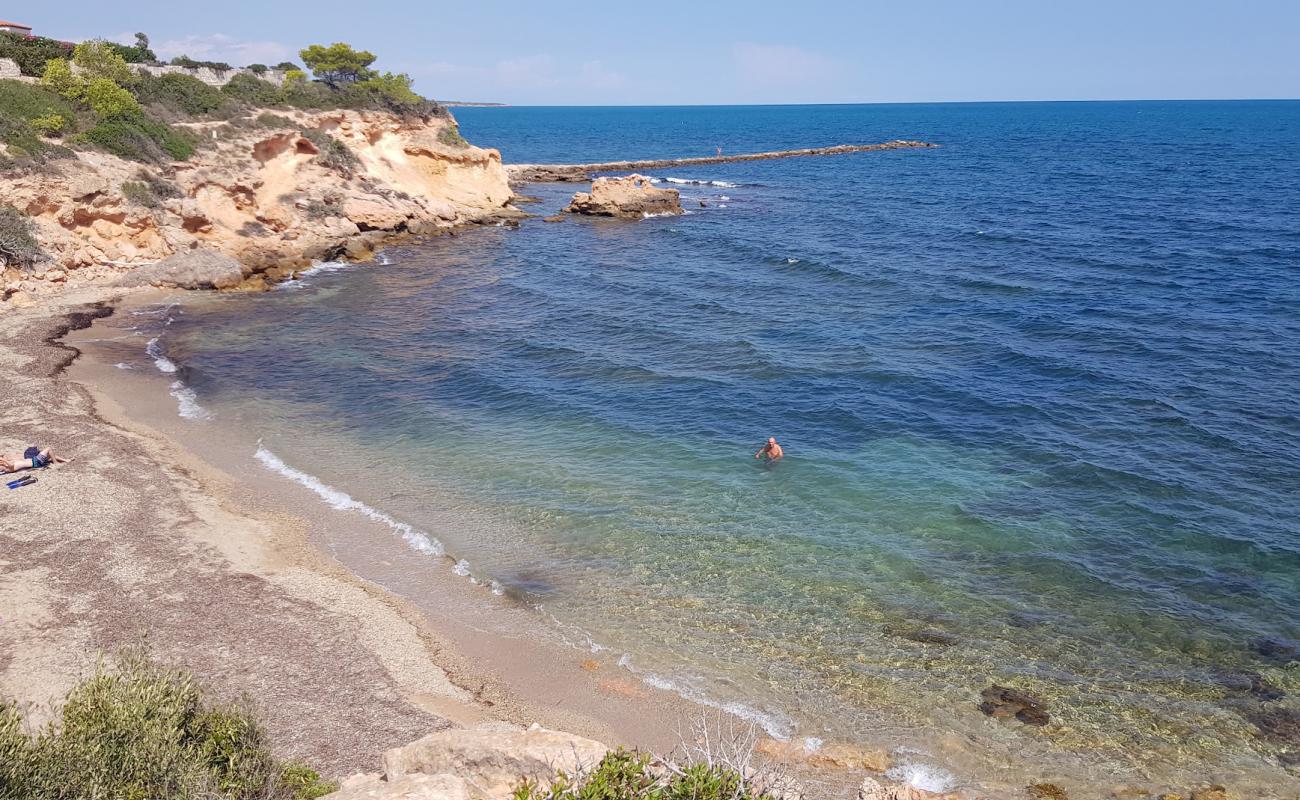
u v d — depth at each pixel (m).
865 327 43.91
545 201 93.94
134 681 12.98
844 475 28.14
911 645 19.72
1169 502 25.80
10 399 31.58
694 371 37.94
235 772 12.52
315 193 62.28
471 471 28.56
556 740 12.41
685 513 25.86
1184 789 15.44
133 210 49.38
